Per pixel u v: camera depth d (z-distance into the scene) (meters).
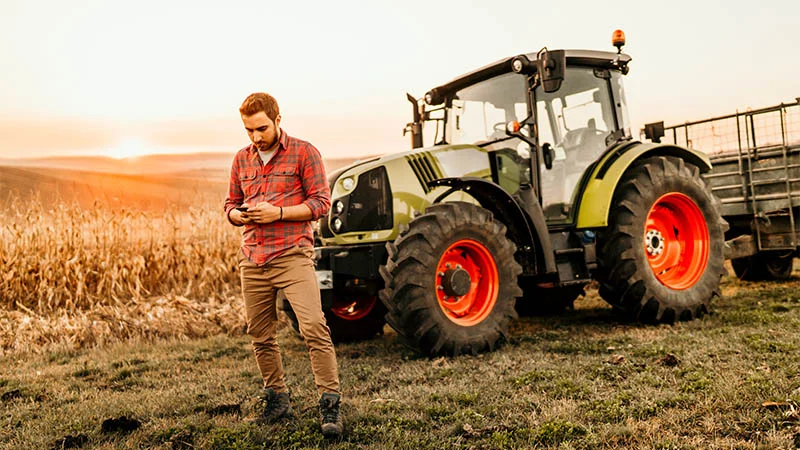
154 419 3.21
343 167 5.16
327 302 4.60
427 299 4.30
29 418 3.33
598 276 5.48
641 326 5.27
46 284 6.53
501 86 5.32
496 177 5.22
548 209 5.20
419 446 2.68
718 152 7.10
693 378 3.40
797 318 4.94
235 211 3.02
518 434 2.73
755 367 3.51
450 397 3.35
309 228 3.02
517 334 5.20
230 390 3.80
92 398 3.73
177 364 4.63
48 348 5.22
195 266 7.60
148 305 6.43
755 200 6.75
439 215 4.42
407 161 4.90
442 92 5.76
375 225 4.80
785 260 7.48
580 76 5.57
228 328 5.96
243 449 2.73
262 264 2.93
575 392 3.31
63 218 7.01
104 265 6.86
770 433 2.52
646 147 5.57
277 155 2.97
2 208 6.92
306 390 3.68
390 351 4.89
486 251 4.62
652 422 2.77
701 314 5.49
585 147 5.49
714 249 5.62
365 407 3.24
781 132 6.49
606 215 5.14
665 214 5.69
